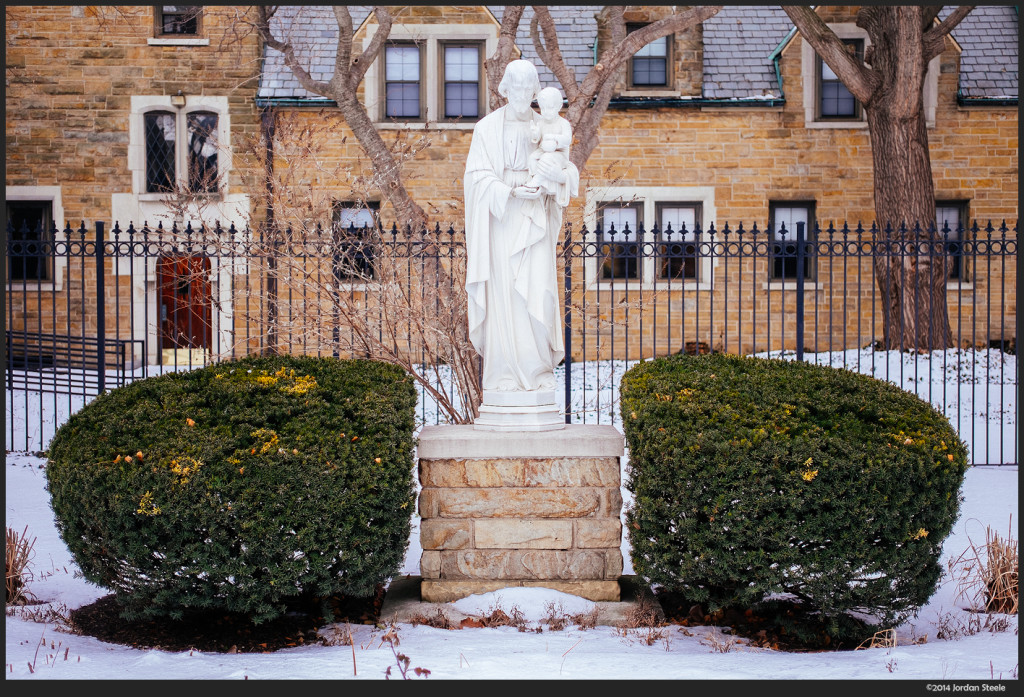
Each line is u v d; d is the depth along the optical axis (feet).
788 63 66.80
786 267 67.36
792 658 17.39
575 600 19.85
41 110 65.67
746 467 17.88
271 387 21.40
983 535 26.68
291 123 47.47
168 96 65.46
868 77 61.11
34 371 61.52
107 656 17.33
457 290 32.50
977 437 42.11
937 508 18.53
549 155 20.36
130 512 17.33
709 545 18.44
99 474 17.43
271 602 18.28
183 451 17.65
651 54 67.31
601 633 18.63
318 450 18.06
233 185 64.13
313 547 17.76
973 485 33.27
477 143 21.02
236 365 25.23
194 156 65.92
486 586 20.21
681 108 66.44
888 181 61.26
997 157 67.41
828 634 19.15
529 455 20.24
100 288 36.91
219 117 65.36
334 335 34.22
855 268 66.95
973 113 67.21
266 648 18.34
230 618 20.04
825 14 68.23
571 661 16.48
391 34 65.98
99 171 65.82
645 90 66.39
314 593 19.65
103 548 17.89
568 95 44.60
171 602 18.03
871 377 24.20
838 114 67.77
